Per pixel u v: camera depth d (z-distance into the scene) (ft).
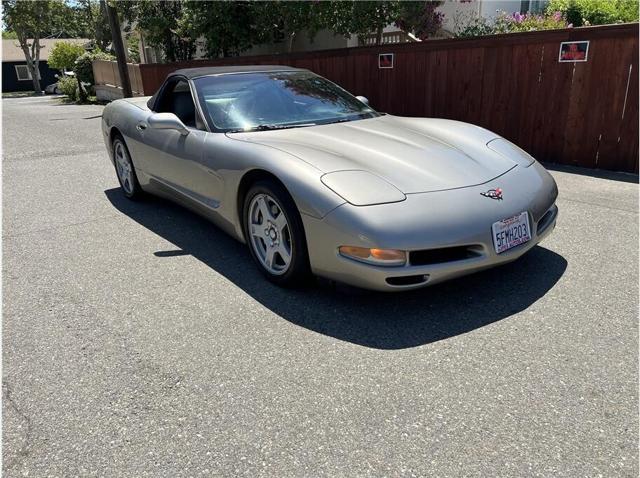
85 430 6.81
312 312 9.54
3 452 6.48
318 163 9.57
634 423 6.50
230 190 11.08
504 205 9.25
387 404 7.00
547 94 19.95
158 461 6.22
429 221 8.55
